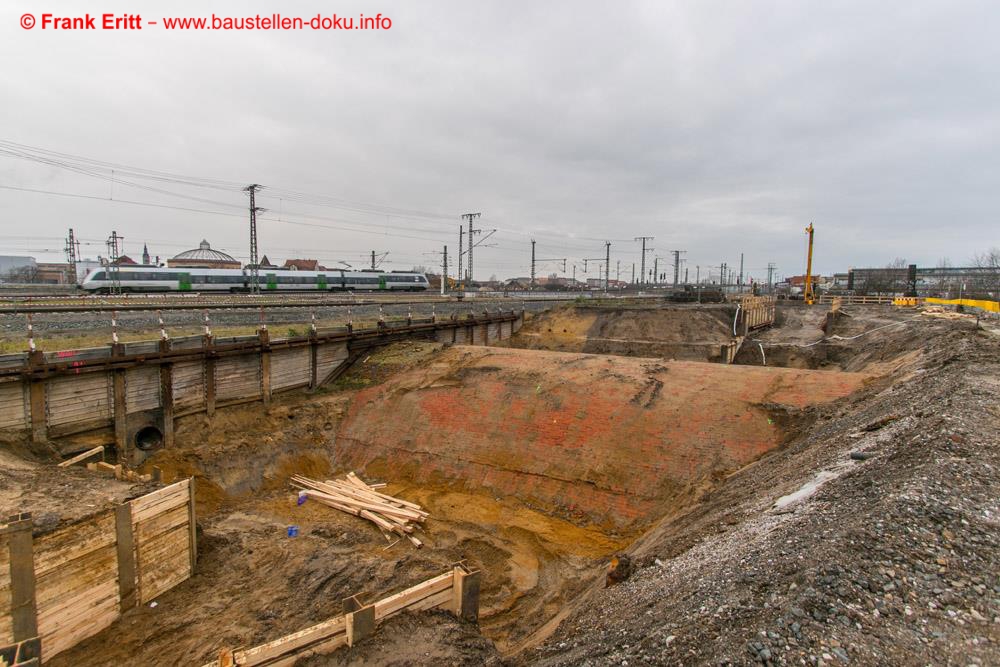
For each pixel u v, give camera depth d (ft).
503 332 166.40
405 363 95.66
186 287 167.53
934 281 336.90
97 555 38.27
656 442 63.46
